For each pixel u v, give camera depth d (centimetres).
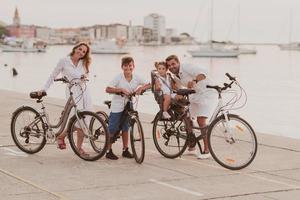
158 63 899
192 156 924
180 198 677
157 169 830
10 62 12706
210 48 14600
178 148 899
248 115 2991
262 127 2456
